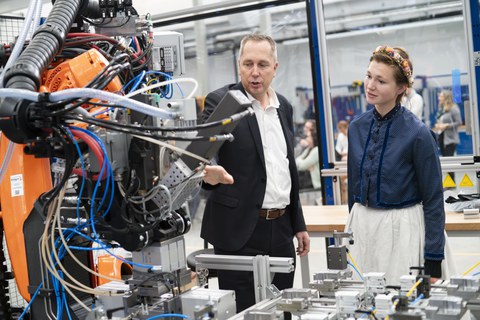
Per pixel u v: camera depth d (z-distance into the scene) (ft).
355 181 8.37
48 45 5.63
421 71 16.85
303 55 22.27
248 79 8.03
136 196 5.49
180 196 5.57
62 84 6.41
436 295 5.57
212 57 21.20
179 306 5.42
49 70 6.54
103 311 5.27
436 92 16.78
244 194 8.08
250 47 8.00
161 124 5.44
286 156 8.53
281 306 5.33
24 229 6.54
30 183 6.64
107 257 7.87
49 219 5.61
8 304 8.02
